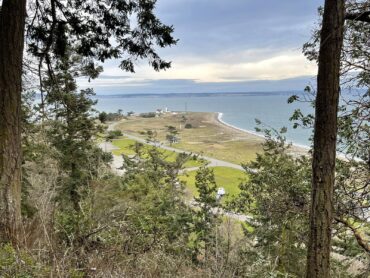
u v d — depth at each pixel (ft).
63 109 41.57
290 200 20.42
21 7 15.06
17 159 14.80
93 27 19.93
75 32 20.10
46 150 28.91
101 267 10.55
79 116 45.03
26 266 8.92
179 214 30.40
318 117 9.82
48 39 19.31
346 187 14.73
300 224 20.24
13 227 12.63
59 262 9.48
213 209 38.81
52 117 41.75
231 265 13.42
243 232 28.58
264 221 27.71
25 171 25.41
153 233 14.76
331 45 9.47
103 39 20.20
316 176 9.95
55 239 11.67
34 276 8.71
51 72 20.81
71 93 41.57
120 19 19.51
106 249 11.71
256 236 27.30
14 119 14.79
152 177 43.32
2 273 8.43
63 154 40.32
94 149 40.78
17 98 14.96
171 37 19.72
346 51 13.84
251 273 13.51
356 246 19.06
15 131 14.80
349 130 14.29
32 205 20.27
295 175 22.34
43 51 19.77
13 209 13.32
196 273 12.68
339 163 14.97
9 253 9.34
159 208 23.30
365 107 13.99
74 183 36.76
